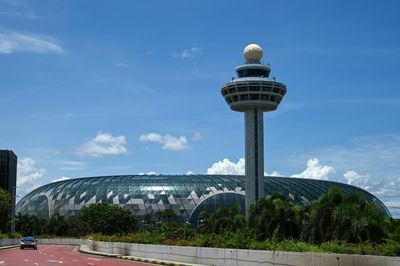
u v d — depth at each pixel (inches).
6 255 2463.1
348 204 2338.8
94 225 7135.8
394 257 946.1
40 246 4579.2
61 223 7155.5
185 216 7632.9
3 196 4751.5
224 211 4394.7
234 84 5944.9
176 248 1881.2
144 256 2190.0
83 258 2245.3
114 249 2628.0
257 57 6284.5
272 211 3186.5
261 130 5964.6
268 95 5944.9
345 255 1053.2
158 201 7829.7
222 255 1553.9
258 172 5861.2
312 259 1143.6
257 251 1373.0
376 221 2180.1
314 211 2442.2
